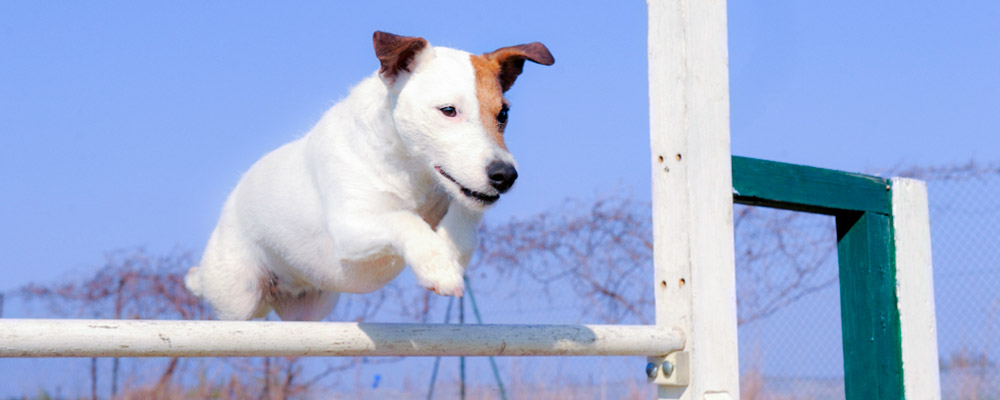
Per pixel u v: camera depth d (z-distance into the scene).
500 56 3.43
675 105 3.37
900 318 4.15
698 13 3.42
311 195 3.71
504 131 3.35
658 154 3.40
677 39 3.38
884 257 4.17
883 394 4.05
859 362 4.12
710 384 3.26
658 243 3.38
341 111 3.53
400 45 3.18
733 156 3.59
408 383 9.24
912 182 4.30
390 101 3.28
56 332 2.19
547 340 2.96
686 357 3.24
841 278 4.23
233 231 4.27
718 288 3.33
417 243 2.75
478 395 8.84
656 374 3.31
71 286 9.77
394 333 2.71
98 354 2.25
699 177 3.34
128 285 9.76
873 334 4.07
